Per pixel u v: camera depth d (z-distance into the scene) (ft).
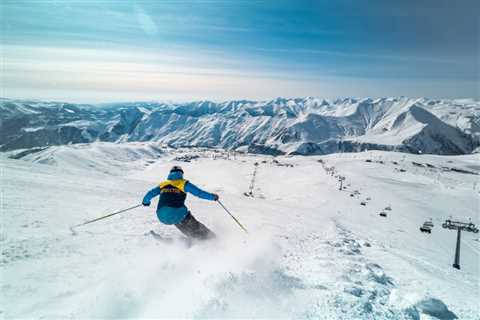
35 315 9.52
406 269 24.50
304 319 11.64
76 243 17.19
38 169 56.85
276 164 581.12
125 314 10.10
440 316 13.76
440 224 199.82
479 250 138.51
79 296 10.99
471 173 618.03
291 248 23.91
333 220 66.23
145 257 16.01
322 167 509.76
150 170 573.74
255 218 39.68
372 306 13.65
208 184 364.17
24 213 22.48
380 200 271.69
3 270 12.44
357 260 23.15
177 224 19.43
